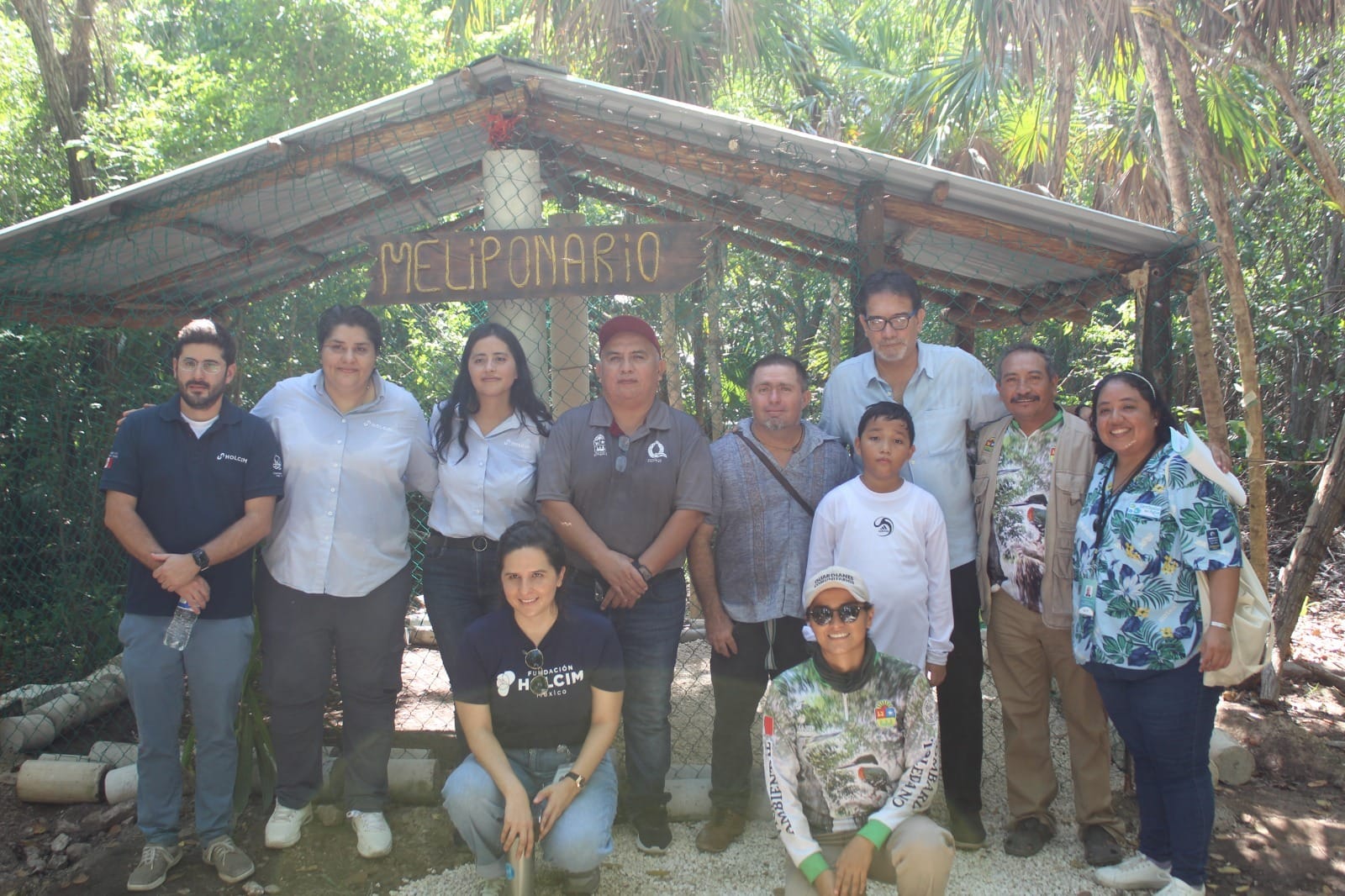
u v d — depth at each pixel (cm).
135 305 462
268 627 312
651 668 309
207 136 838
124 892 296
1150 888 291
